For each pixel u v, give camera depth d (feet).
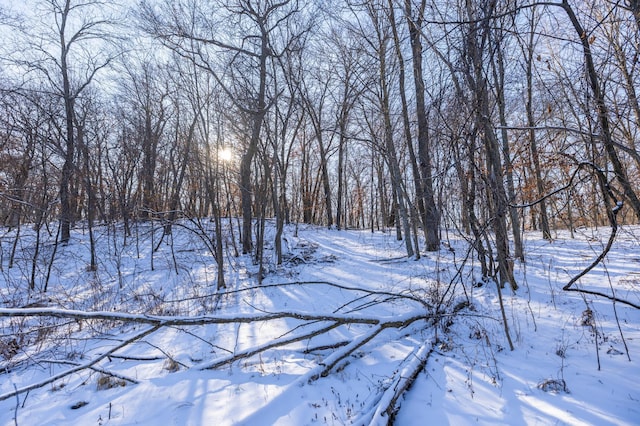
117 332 21.56
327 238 55.42
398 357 15.12
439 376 13.14
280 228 38.96
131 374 14.84
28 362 16.63
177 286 33.17
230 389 12.81
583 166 12.23
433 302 18.89
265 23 36.11
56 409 12.13
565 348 14.12
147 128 53.36
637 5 10.99
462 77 17.20
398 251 42.86
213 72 31.83
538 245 37.88
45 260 37.50
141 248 49.11
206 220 62.03
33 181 36.99
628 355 12.50
